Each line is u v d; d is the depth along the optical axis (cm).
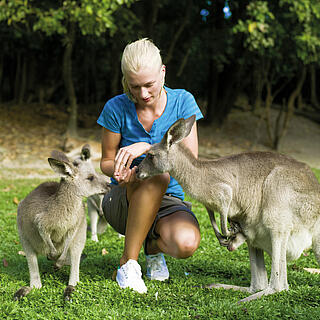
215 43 1414
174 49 1566
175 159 317
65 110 1678
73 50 1664
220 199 320
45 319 278
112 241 496
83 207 359
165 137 311
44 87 1750
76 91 1842
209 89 1605
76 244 348
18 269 398
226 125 1630
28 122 1469
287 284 327
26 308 292
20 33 1330
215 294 327
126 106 344
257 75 1480
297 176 332
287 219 325
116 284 330
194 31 1505
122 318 279
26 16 1140
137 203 320
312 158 1353
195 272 395
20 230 347
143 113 341
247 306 298
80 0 1009
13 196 721
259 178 332
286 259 347
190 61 1745
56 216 335
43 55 1691
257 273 345
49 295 319
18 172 978
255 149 1395
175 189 356
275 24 1150
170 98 345
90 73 1811
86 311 287
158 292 325
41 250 348
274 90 1934
